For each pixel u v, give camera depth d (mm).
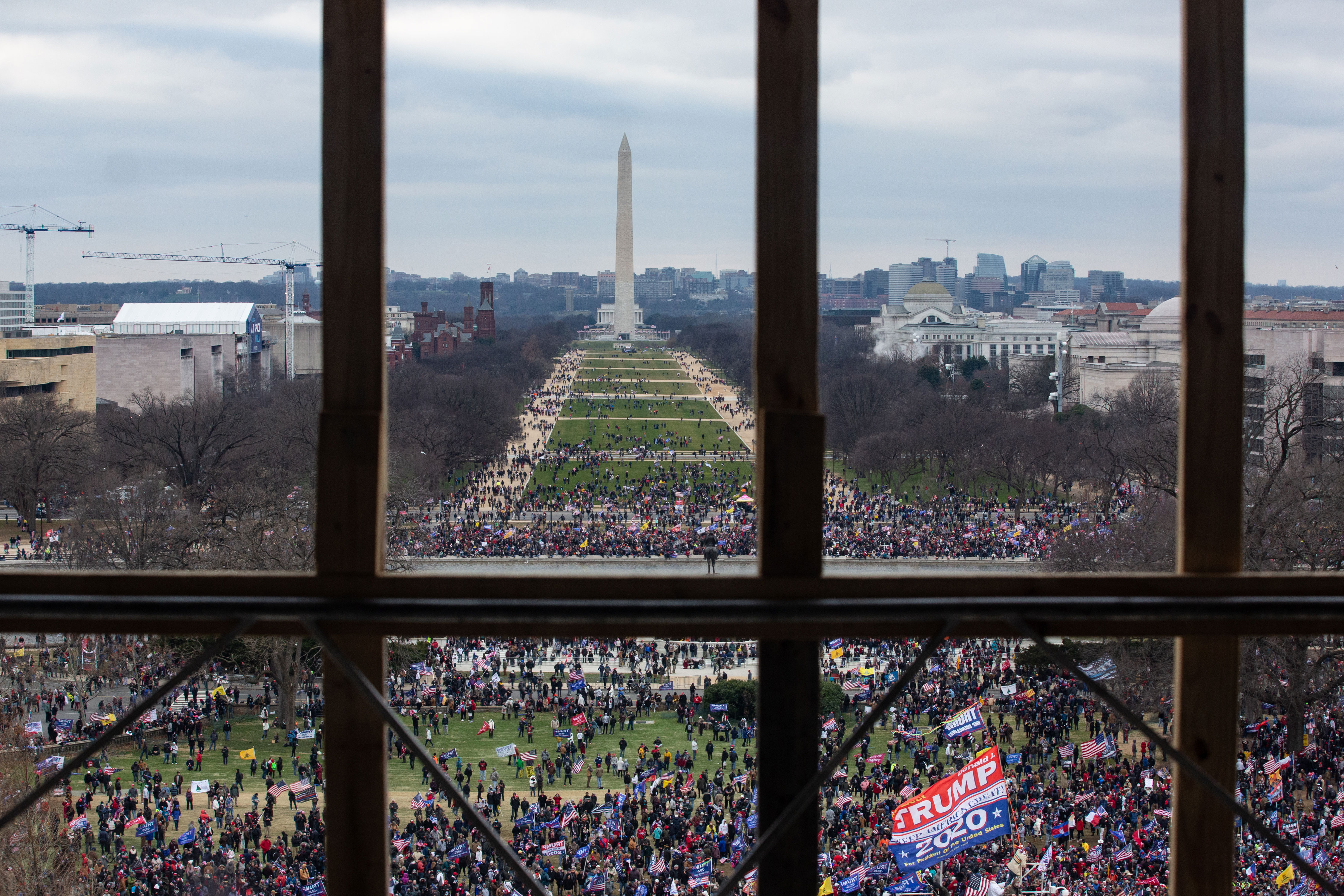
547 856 47656
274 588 7105
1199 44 7605
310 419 136375
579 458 175250
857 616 6965
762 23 7301
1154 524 74375
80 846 46750
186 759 62562
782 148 7289
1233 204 7625
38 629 7020
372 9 7250
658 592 7066
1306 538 62969
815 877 7172
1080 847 48281
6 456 121062
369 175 7254
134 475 129000
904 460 155500
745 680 73562
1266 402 102375
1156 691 63844
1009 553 108500
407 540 108500
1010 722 66688
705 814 52812
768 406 7250
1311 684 61562
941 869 45969
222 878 45312
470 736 67312
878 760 60469
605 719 70875
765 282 7293
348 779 7246
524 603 6887
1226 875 7539
